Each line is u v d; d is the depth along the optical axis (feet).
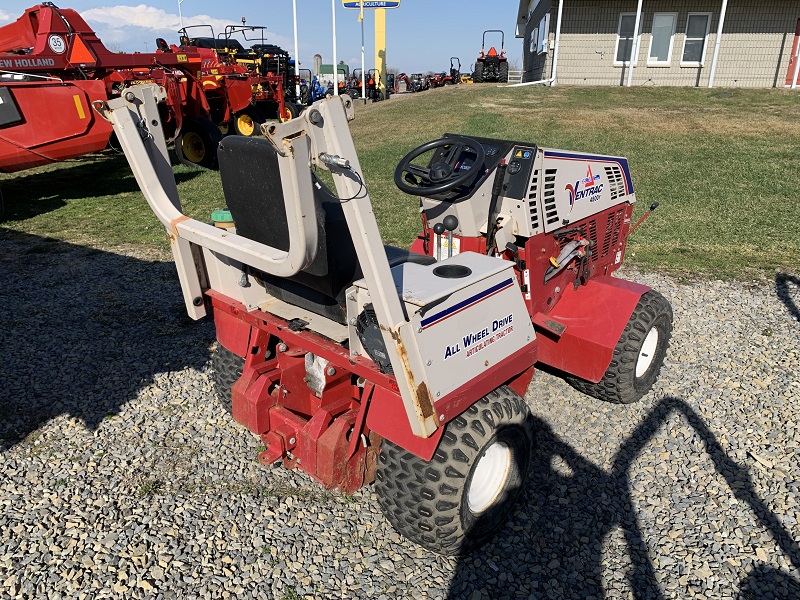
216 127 38.09
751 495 10.14
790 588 8.36
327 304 9.07
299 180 6.37
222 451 11.39
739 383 13.58
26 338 16.06
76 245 24.16
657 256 22.00
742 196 29.22
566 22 62.39
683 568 8.72
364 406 8.38
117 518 9.73
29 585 8.46
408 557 8.96
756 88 59.31
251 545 9.15
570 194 11.64
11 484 10.52
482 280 7.98
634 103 53.72
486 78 94.58
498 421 8.28
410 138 46.24
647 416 12.38
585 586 8.46
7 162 27.25
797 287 19.11
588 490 10.30
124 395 13.30
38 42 31.27
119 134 8.47
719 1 58.13
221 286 9.86
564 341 11.46
